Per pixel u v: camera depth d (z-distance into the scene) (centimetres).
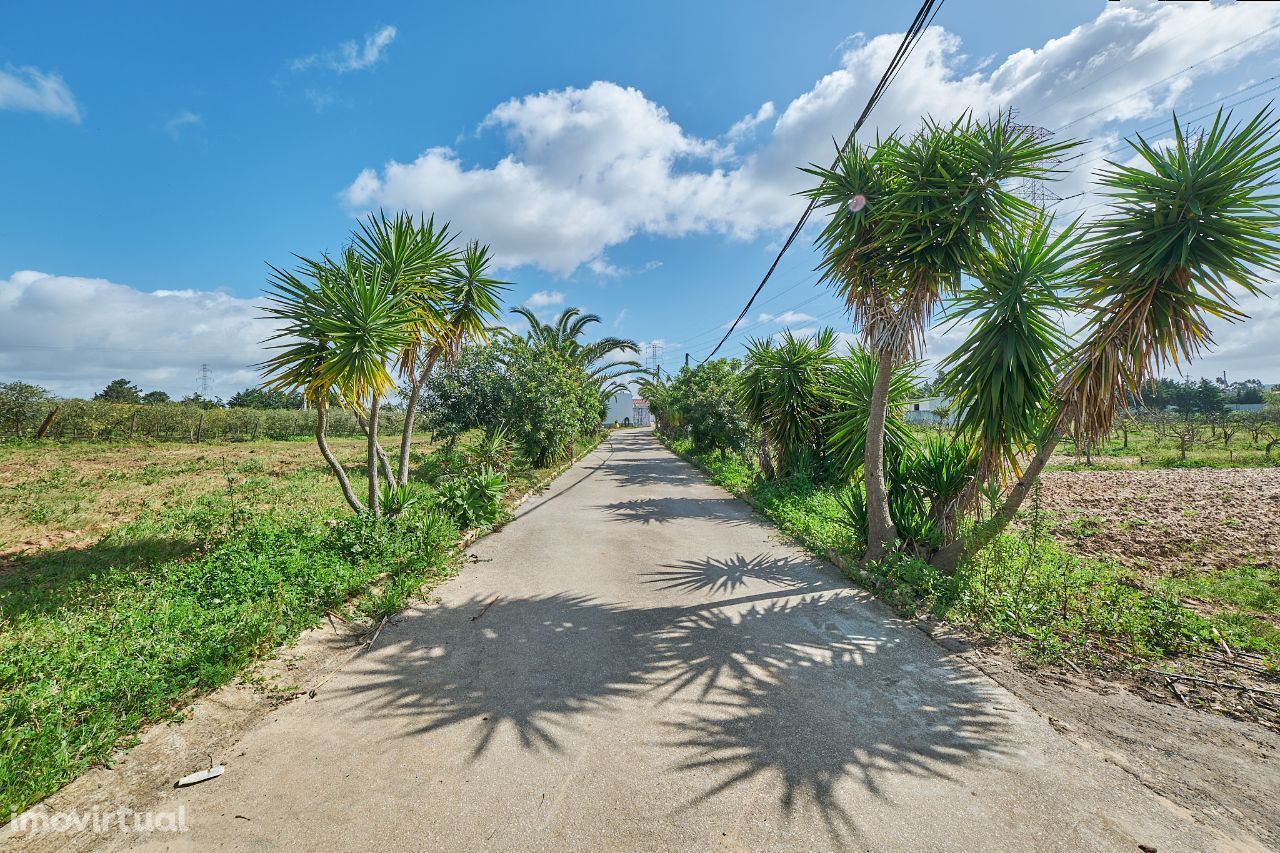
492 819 234
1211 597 541
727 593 555
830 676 373
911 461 694
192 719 313
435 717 319
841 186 614
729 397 1741
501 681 365
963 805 243
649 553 717
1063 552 659
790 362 1061
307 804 244
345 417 3338
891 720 315
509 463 1341
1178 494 1188
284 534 628
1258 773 265
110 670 339
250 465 1549
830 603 525
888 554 596
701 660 398
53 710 302
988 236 549
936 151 535
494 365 1417
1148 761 276
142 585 518
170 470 1420
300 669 380
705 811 239
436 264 738
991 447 541
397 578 552
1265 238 411
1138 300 450
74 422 2170
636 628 461
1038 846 218
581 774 265
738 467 1636
